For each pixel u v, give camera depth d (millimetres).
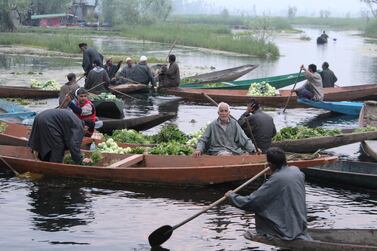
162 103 23750
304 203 9031
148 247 9484
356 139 15492
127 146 14289
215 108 23047
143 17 83250
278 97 23453
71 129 12828
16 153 13820
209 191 12359
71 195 11898
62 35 56844
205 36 58938
